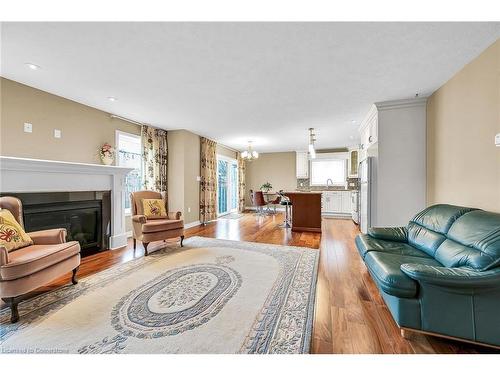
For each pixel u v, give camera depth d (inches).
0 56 89.6
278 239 170.1
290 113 161.9
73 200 126.4
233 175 345.4
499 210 80.9
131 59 91.9
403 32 75.5
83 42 80.3
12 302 68.1
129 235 178.9
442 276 56.1
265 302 79.1
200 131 218.2
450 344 59.3
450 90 109.4
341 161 326.3
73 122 138.6
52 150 128.0
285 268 110.4
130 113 162.7
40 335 62.6
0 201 88.0
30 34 75.5
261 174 361.1
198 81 111.8
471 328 55.9
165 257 126.8
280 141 266.7
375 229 110.3
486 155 86.6
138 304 77.7
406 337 61.5
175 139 213.0
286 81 112.3
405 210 139.5
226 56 89.8
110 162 156.6
